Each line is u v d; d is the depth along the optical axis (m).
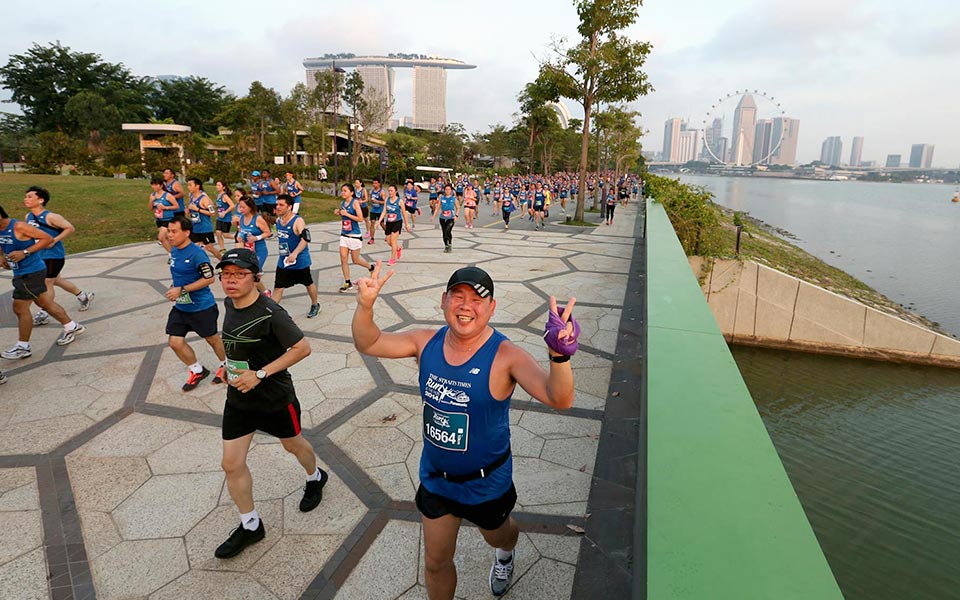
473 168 78.81
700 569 1.36
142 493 3.50
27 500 3.41
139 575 2.81
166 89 74.06
